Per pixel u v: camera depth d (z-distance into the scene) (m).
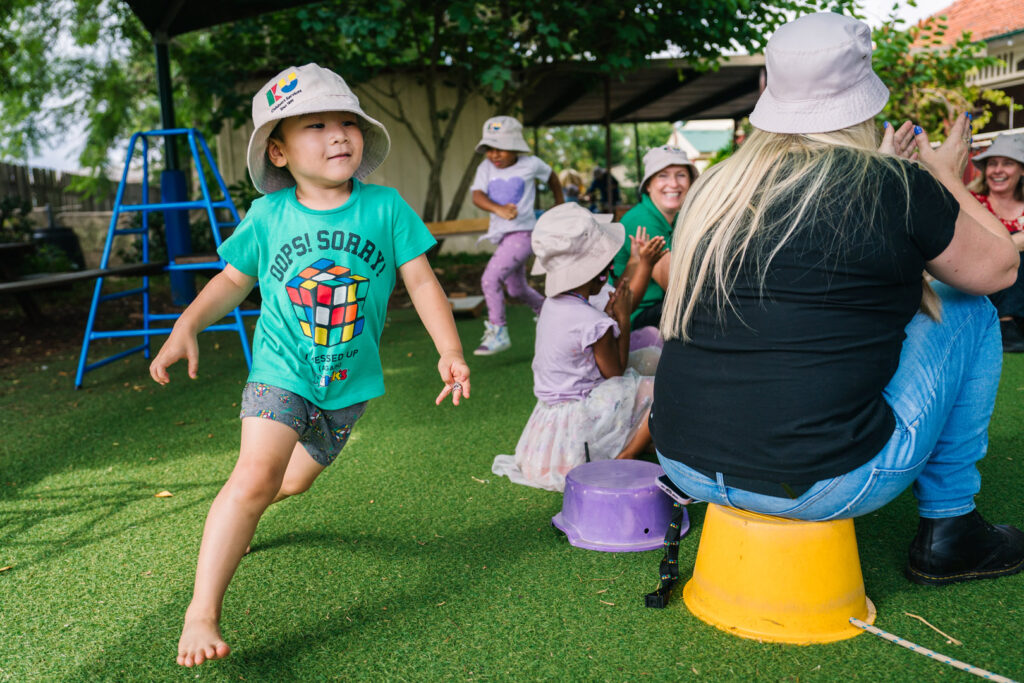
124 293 5.35
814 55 1.61
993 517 2.35
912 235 1.56
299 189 2.01
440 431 3.54
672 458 1.81
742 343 1.64
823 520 1.77
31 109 14.55
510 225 5.17
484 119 11.97
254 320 7.33
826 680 1.62
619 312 2.92
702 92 14.64
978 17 9.41
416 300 2.07
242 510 1.78
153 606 2.07
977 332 1.82
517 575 2.16
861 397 1.61
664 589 1.96
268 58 10.16
